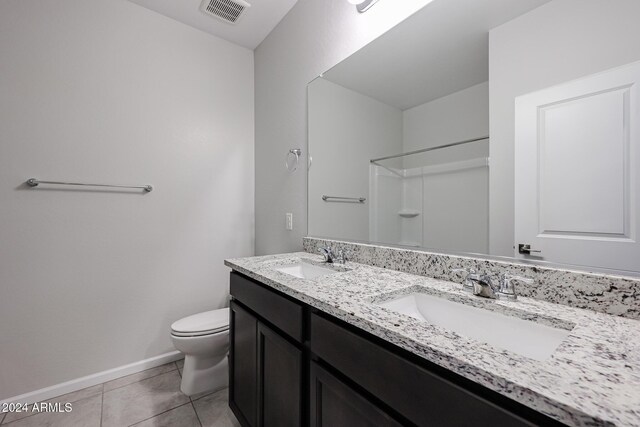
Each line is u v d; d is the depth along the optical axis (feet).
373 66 4.42
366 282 3.28
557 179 2.61
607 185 2.32
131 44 6.02
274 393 3.41
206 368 5.45
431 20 3.68
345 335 2.35
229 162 7.37
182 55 6.66
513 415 1.39
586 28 2.44
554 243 2.64
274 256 5.37
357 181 4.75
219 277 7.21
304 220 5.93
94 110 5.62
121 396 5.24
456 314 2.77
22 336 5.00
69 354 5.41
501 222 3.01
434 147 3.66
